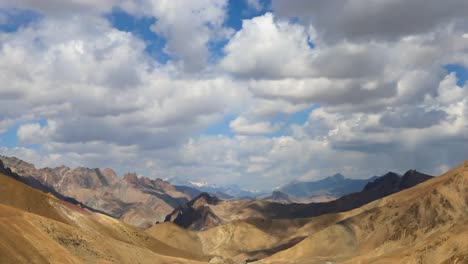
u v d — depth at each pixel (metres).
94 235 154.00
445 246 151.88
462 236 150.00
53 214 190.75
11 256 106.06
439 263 147.50
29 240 119.06
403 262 163.00
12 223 123.12
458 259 138.62
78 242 141.38
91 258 137.25
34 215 136.38
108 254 148.62
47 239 125.69
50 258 117.38
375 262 179.88
